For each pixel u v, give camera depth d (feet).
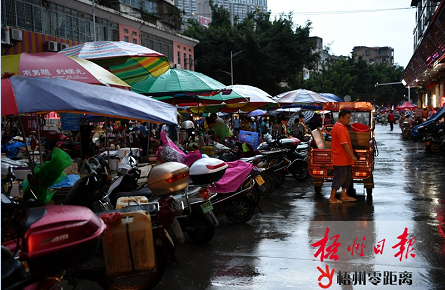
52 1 82.02
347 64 285.23
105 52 26.99
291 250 18.44
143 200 15.49
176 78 34.30
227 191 22.20
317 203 28.55
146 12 127.75
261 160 31.42
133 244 12.50
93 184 14.65
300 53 151.64
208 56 153.17
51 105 13.69
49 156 21.59
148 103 17.47
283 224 23.02
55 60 20.15
